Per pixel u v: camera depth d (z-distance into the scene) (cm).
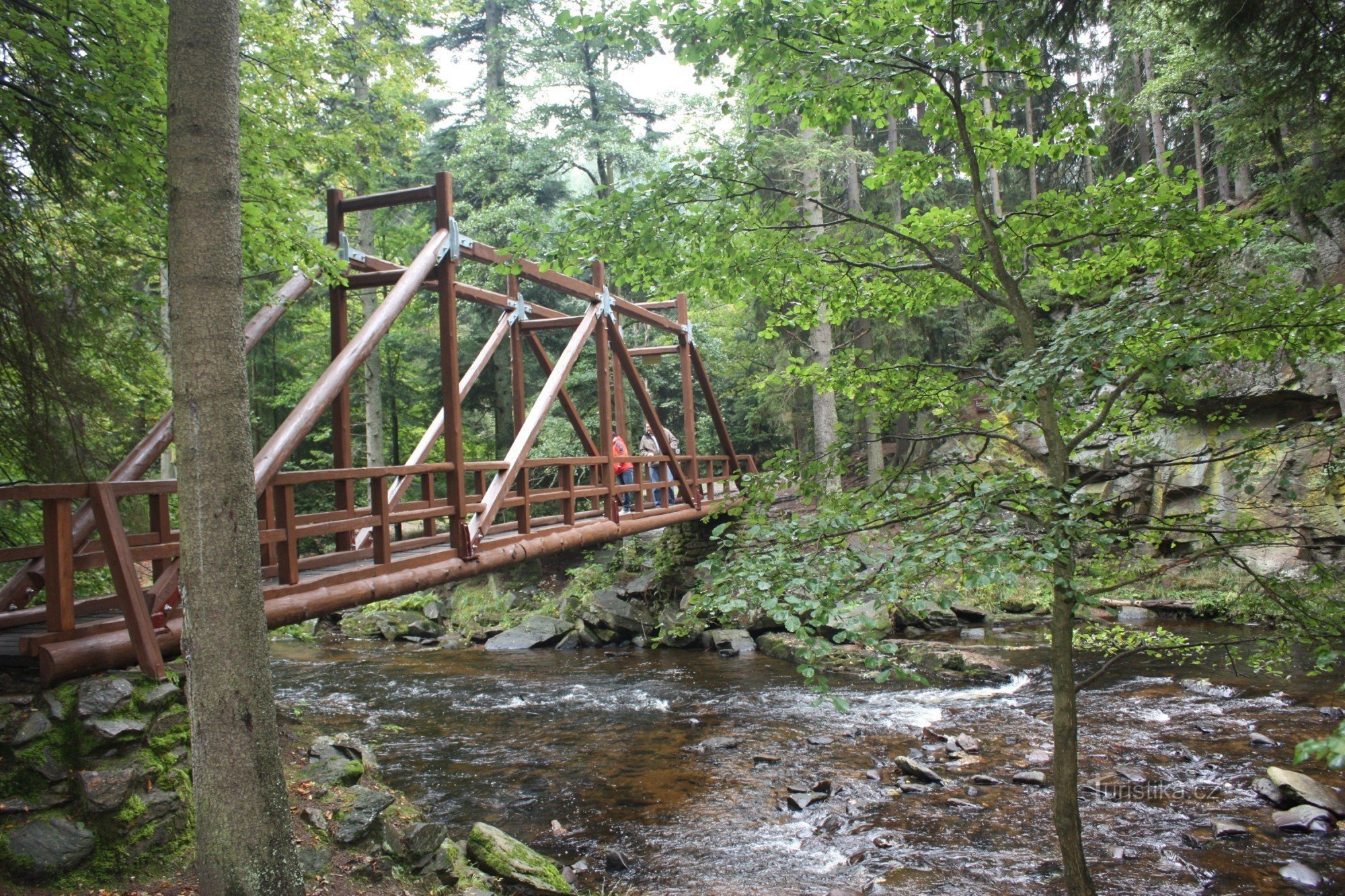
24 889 366
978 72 448
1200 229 453
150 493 480
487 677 1273
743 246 502
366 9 1314
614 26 430
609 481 1118
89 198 693
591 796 741
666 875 585
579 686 1195
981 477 379
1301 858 564
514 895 534
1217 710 909
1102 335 368
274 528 568
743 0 411
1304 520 1291
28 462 718
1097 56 2114
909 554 346
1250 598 475
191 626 356
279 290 828
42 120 609
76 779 397
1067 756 411
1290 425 433
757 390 2205
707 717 1004
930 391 491
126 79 578
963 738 855
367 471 640
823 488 443
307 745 576
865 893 549
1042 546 334
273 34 874
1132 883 541
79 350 730
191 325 358
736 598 354
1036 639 1373
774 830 658
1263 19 745
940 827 648
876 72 438
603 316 1141
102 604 527
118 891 382
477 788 764
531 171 2142
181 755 435
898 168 532
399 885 475
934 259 484
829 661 1272
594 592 1706
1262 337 393
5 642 459
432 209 2277
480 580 2003
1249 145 1146
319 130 957
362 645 1653
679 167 467
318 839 464
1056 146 495
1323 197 1006
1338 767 202
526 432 898
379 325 698
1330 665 473
